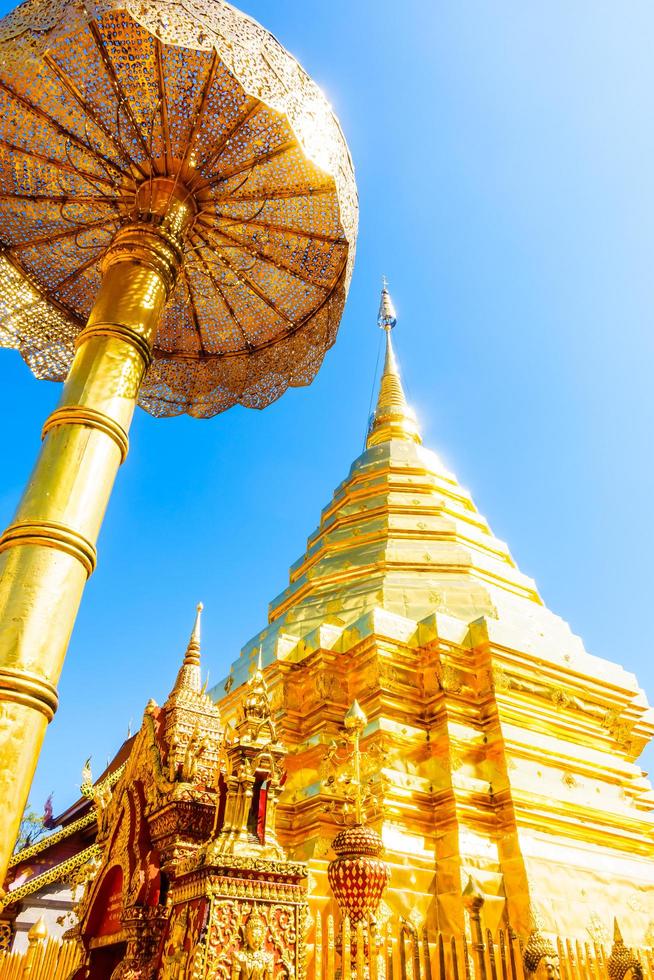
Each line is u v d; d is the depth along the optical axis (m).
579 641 16.98
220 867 5.43
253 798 6.00
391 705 12.36
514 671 12.99
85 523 5.17
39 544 4.90
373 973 5.95
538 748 12.27
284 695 13.18
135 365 6.21
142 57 7.50
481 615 14.87
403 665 13.02
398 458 21.22
